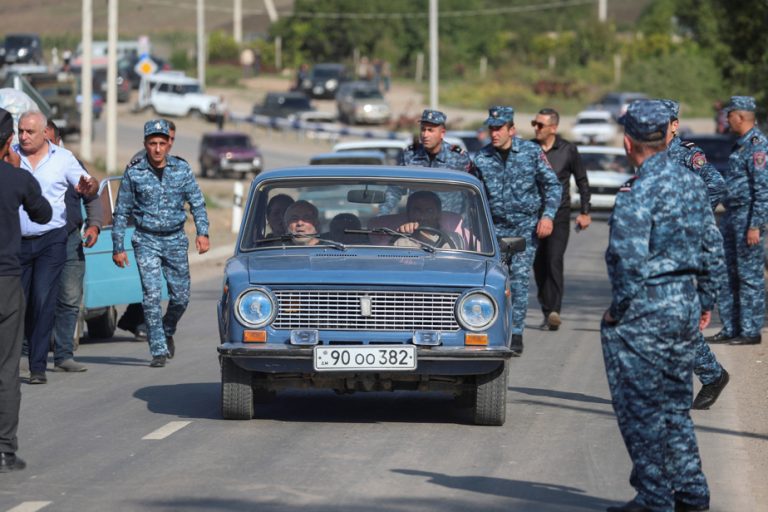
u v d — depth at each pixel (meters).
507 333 24.53
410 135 148.50
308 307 24.02
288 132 166.00
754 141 35.44
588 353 34.81
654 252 17.27
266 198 26.61
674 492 17.92
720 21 88.19
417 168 27.62
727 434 24.61
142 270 32.28
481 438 23.88
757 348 35.69
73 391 29.14
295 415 26.06
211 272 58.94
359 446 23.00
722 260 17.62
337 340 23.89
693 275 17.42
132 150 133.50
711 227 17.53
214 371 32.12
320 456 22.17
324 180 26.69
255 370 24.02
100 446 23.06
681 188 17.23
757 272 36.28
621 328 17.31
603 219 90.75
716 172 29.25
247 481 20.33
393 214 26.44
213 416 25.91
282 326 24.06
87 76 101.88
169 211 32.09
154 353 32.72
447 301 24.08
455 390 24.95
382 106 172.50
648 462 17.38
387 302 24.02
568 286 52.06
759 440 24.12
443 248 26.09
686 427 17.75
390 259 25.33
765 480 21.05
